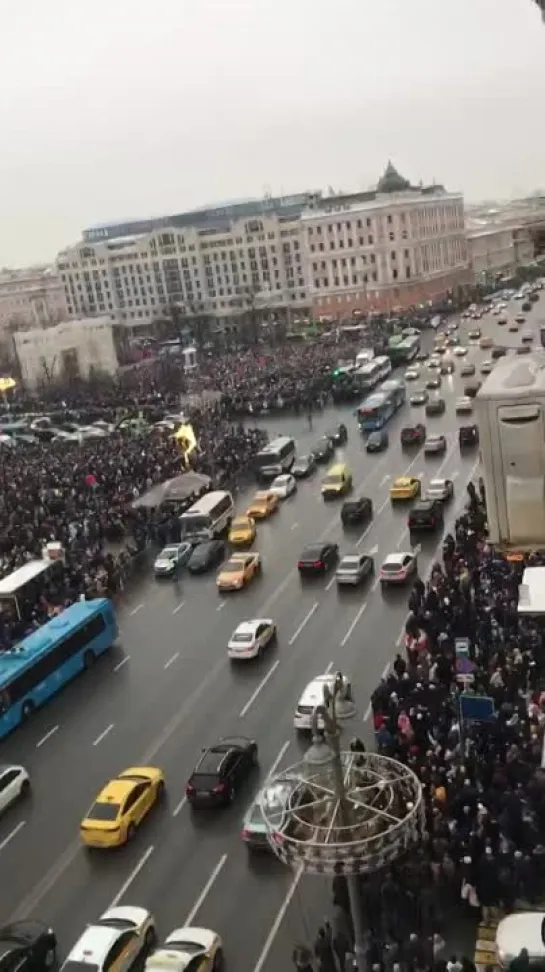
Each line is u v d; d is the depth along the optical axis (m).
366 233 155.88
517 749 25.20
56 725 35.03
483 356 101.31
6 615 43.50
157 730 33.56
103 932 21.69
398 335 115.62
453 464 62.81
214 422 81.00
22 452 80.44
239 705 34.44
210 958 21.38
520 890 21.38
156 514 55.84
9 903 25.28
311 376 95.00
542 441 13.70
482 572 37.12
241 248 165.12
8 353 162.75
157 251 172.12
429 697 28.61
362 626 39.66
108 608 41.38
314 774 16.67
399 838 14.88
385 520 53.31
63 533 53.62
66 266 182.75
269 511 57.44
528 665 29.92
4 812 29.75
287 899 23.72
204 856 26.05
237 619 42.66
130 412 91.31
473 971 18.58
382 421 75.69
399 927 21.19
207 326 165.88
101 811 27.25
